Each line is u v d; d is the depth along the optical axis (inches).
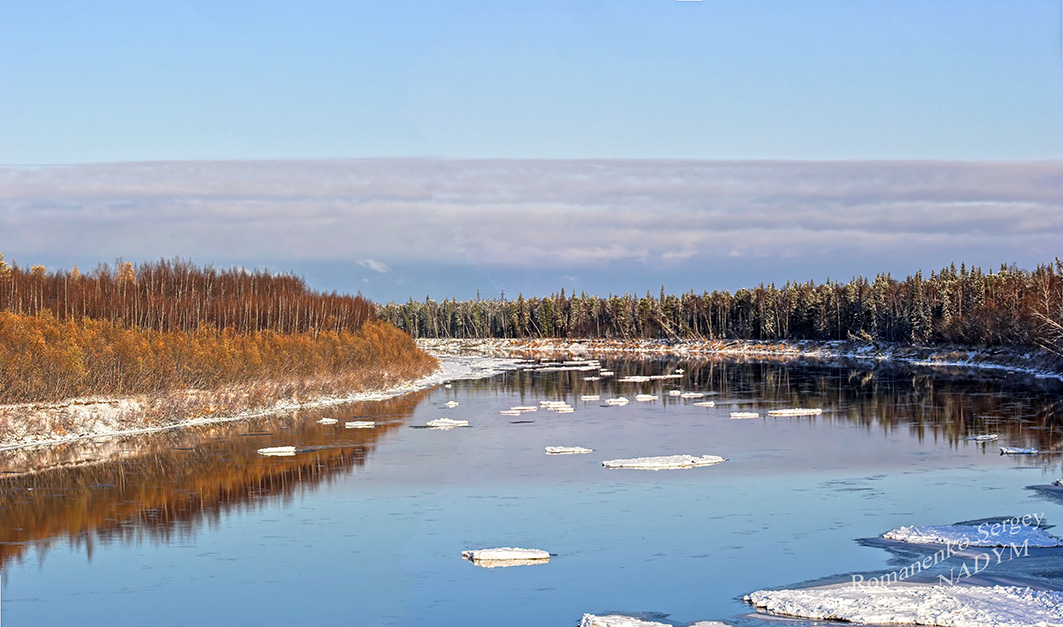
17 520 1331.2
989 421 2199.8
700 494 1437.0
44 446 1974.7
